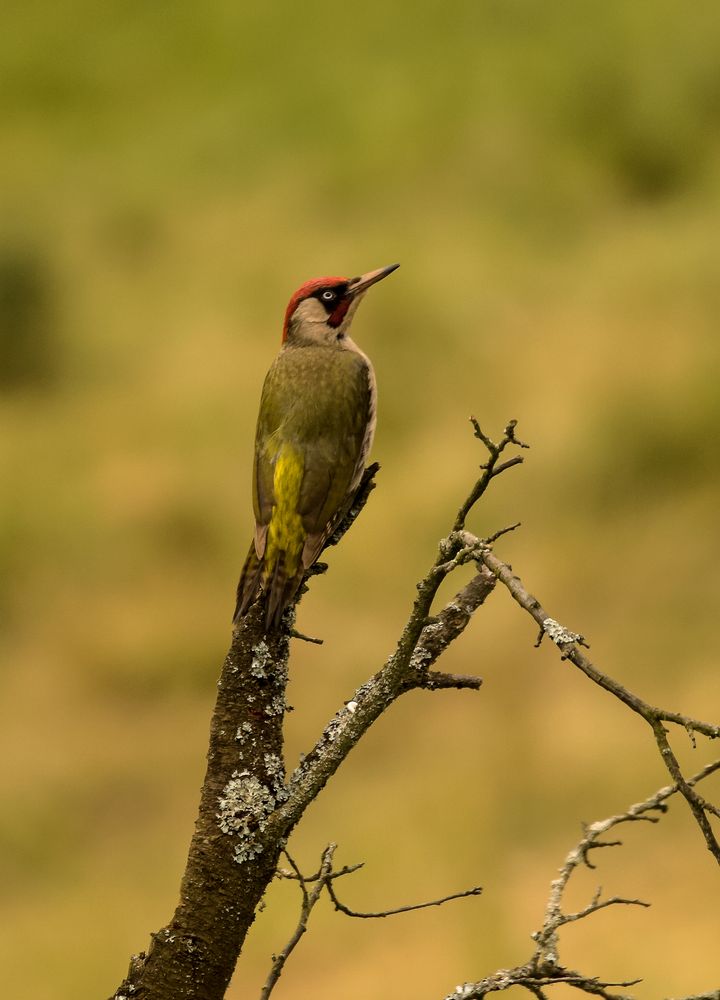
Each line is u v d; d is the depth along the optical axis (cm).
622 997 404
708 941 1187
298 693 1764
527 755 1505
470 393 2483
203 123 3991
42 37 4669
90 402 2727
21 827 1539
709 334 2411
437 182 3450
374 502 2175
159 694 1828
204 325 2950
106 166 3803
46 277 3005
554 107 3728
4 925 1366
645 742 1509
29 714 1800
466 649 1759
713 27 3906
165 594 2050
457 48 4244
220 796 454
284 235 3272
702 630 1783
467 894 458
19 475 2369
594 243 3145
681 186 3447
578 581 1925
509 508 2127
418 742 1614
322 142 3794
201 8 4756
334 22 4544
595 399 2234
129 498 2259
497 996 1138
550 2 4334
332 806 1485
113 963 1305
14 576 2109
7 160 3875
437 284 2827
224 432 2500
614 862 1345
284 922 1266
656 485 2100
